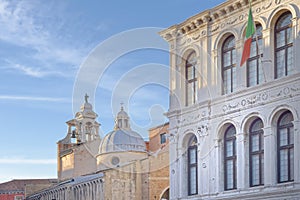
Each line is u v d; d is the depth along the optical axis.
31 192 80.00
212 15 36.41
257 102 32.97
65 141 77.12
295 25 31.19
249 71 34.12
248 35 31.97
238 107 34.19
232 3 34.75
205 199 35.91
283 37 32.28
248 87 33.69
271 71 32.38
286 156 31.42
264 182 32.09
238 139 34.00
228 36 35.94
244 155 33.56
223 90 35.84
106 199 52.41
